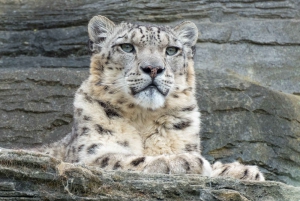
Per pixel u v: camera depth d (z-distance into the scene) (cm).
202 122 1812
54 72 1898
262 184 1049
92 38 1460
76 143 1341
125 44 1382
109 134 1342
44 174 998
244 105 1831
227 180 1048
